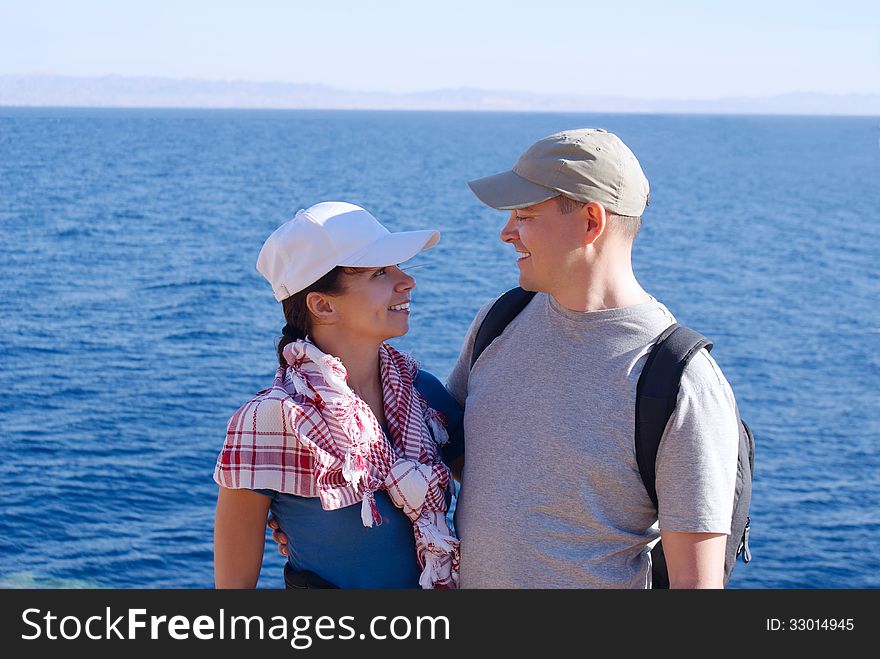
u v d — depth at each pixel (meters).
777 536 20.86
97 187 102.06
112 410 29.67
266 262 2.80
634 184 2.57
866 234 82.50
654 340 2.54
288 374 2.72
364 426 2.65
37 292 49.25
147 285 51.59
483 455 2.73
